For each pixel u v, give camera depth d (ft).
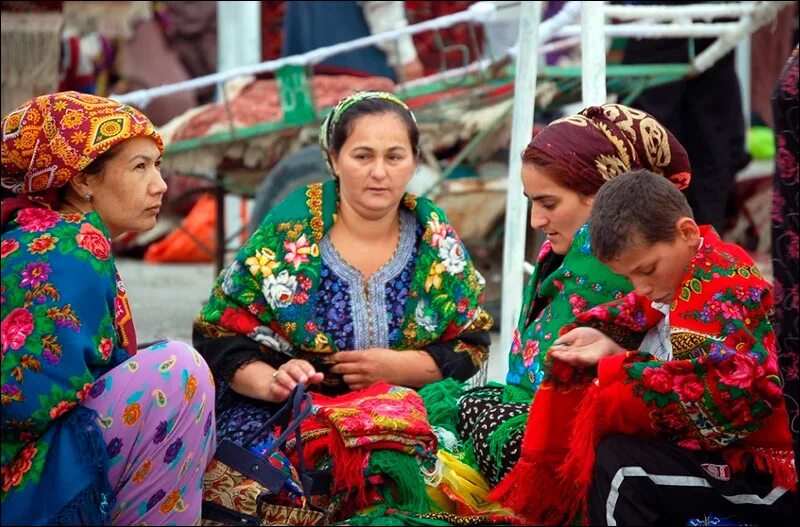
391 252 27.53
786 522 21.47
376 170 26.45
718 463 21.34
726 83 47.19
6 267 20.30
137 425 20.74
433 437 24.14
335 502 23.75
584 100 31.17
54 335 20.11
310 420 24.59
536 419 21.90
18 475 20.13
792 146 20.65
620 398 21.03
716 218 47.91
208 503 22.71
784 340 20.84
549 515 22.29
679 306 21.06
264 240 26.78
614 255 20.89
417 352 27.17
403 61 49.52
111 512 20.83
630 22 45.98
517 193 32.65
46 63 45.16
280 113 48.44
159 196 22.71
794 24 56.85
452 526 23.12
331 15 49.34
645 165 24.09
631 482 21.03
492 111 47.14
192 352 21.26
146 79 77.41
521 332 25.71
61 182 21.61
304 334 26.45
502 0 44.70
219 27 59.47
